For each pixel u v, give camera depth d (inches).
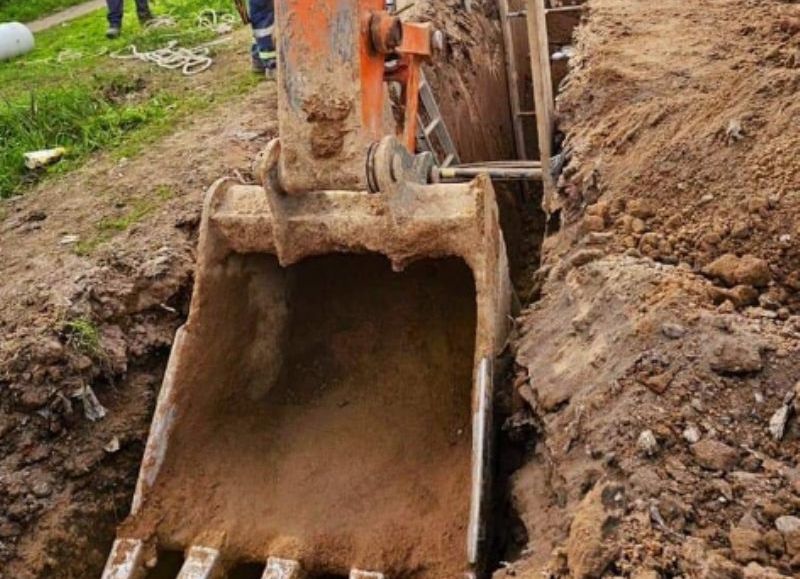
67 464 156.5
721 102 171.9
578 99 200.1
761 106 166.2
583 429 120.1
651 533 102.5
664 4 240.1
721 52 205.3
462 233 138.9
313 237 142.9
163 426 144.9
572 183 177.3
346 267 166.1
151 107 267.0
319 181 135.0
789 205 146.7
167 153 232.4
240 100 262.1
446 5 264.2
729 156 160.1
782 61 188.7
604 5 246.4
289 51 130.2
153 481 143.6
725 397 116.2
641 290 133.3
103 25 411.2
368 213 140.0
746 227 145.9
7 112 266.2
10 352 159.2
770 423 112.7
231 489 145.5
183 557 142.7
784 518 101.0
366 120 132.3
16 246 197.0
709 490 106.6
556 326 141.6
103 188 219.0
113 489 160.9
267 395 159.2
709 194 156.1
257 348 159.3
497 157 278.5
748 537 100.3
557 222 184.5
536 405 132.1
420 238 139.9
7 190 228.7
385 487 144.1
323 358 163.2
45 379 158.1
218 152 227.0
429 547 133.3
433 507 138.9
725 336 121.5
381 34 130.7
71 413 159.3
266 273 159.6
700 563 97.6
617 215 159.8
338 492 144.3
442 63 244.2
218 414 153.1
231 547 138.5
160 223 196.4
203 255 148.3
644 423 114.3
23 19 462.6
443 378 156.5
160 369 175.3
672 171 162.7
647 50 210.1
